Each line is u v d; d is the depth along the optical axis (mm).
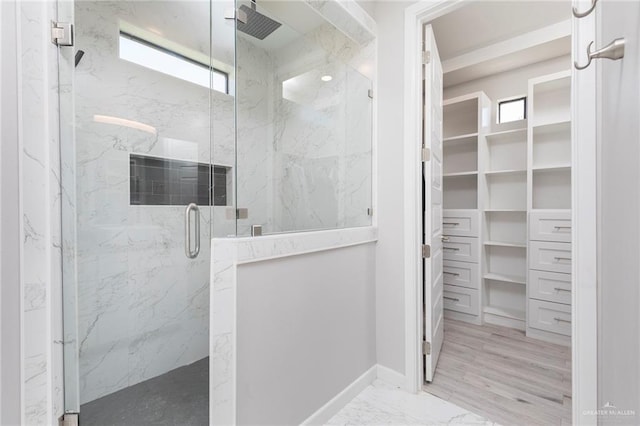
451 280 3180
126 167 1798
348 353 1806
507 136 3070
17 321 976
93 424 1503
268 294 1346
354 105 2053
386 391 1890
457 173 3143
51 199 1087
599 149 890
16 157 973
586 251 1154
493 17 2402
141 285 1819
